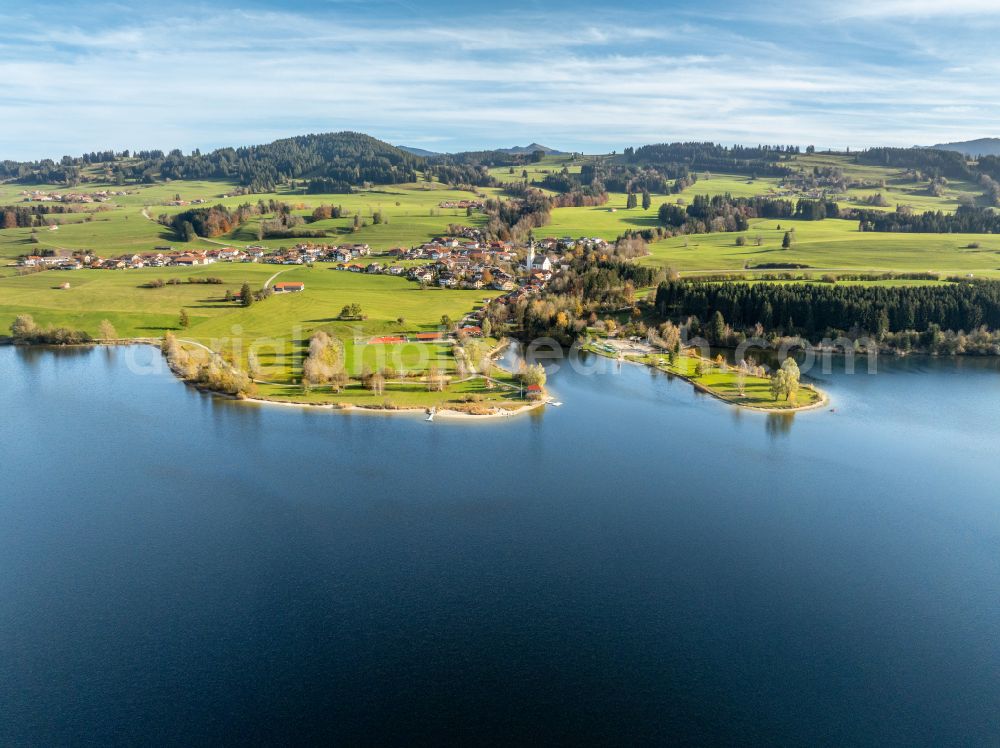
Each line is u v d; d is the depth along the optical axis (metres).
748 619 92.00
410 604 94.44
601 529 113.94
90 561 103.88
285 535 111.38
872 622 91.62
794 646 87.25
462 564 103.62
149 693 79.06
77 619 90.88
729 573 102.00
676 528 114.56
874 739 73.75
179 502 122.19
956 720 76.25
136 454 142.75
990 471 136.88
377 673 82.31
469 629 89.75
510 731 74.44
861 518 118.50
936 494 127.19
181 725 74.81
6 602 94.19
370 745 72.38
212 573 101.06
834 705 78.12
